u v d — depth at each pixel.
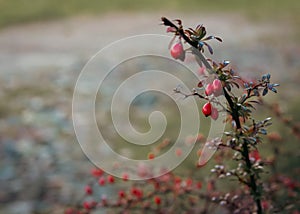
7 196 6.90
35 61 14.91
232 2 22.03
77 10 21.86
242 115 2.56
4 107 10.62
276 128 7.08
